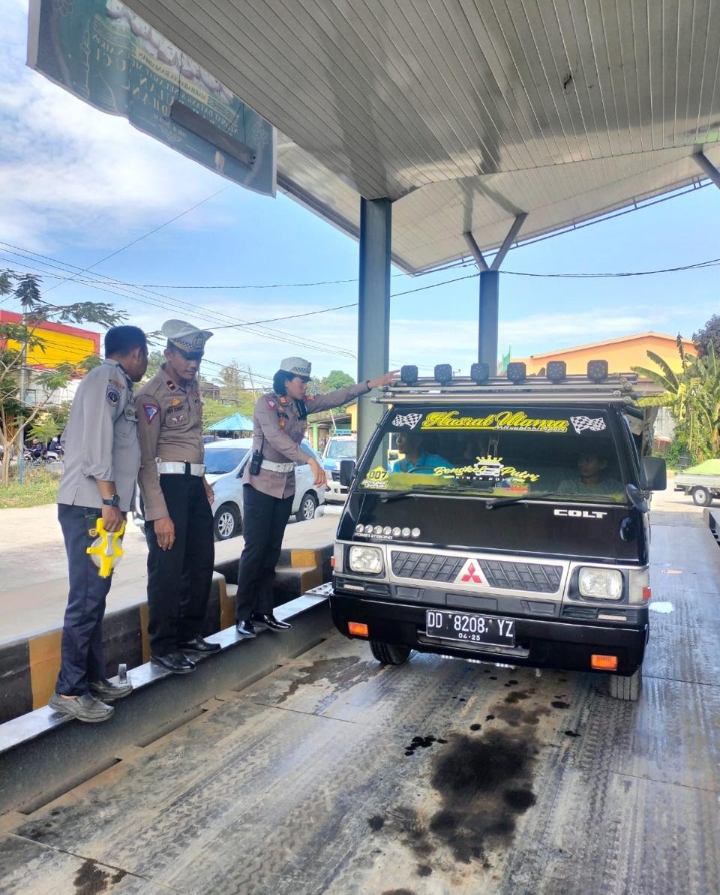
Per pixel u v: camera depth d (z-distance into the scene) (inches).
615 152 276.4
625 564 137.4
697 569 314.5
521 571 142.6
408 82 217.3
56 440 1012.5
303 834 106.2
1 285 687.1
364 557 157.3
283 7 177.8
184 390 147.9
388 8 179.2
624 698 159.6
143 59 232.5
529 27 190.2
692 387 1069.1
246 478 175.5
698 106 237.0
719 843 104.2
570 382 163.9
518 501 151.2
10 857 100.0
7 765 110.4
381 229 312.3
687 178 401.4
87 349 1084.5
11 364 733.9
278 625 181.6
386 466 171.0
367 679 173.5
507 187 378.0
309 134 252.5
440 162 277.7
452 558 148.3
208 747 135.1
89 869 97.5
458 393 171.6
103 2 215.8
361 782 122.0
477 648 145.9
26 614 154.0
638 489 148.9
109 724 129.2
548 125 248.8
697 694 165.5
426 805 114.6
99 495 122.1
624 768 127.8
